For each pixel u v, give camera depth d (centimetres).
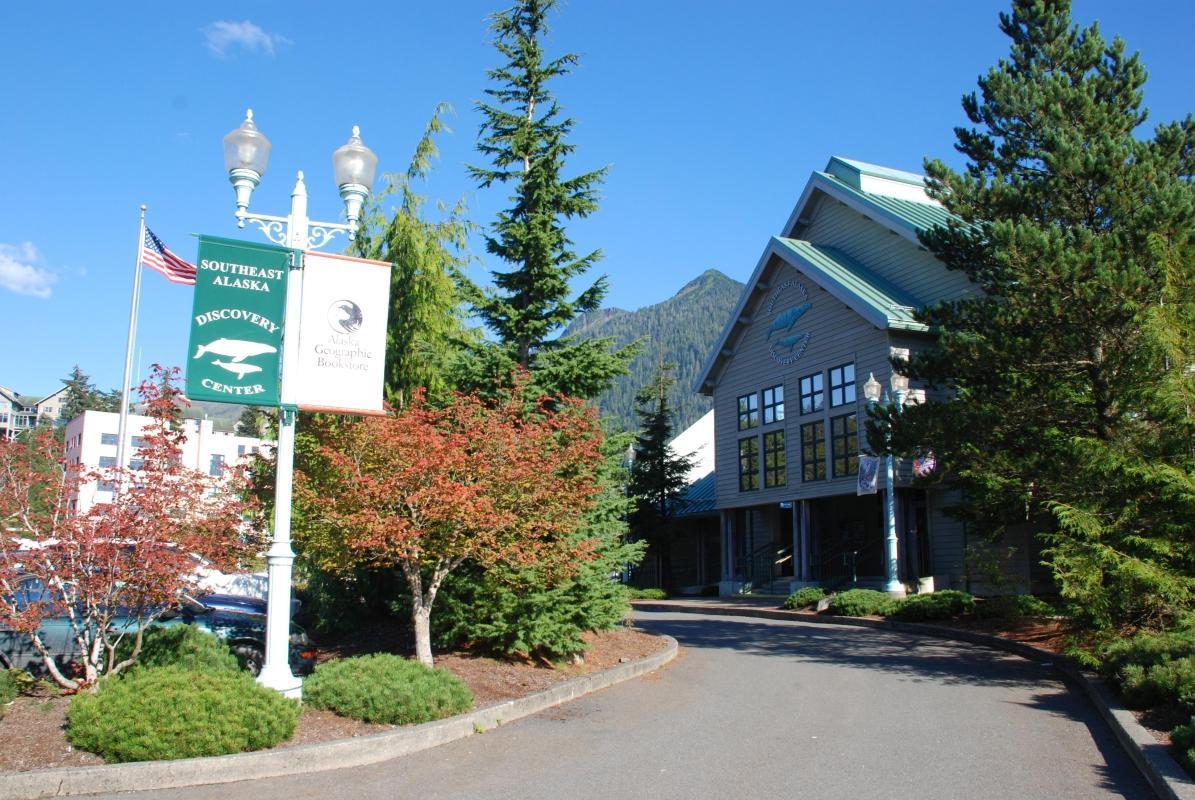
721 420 3306
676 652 1530
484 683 1061
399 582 1326
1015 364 1384
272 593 877
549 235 1517
